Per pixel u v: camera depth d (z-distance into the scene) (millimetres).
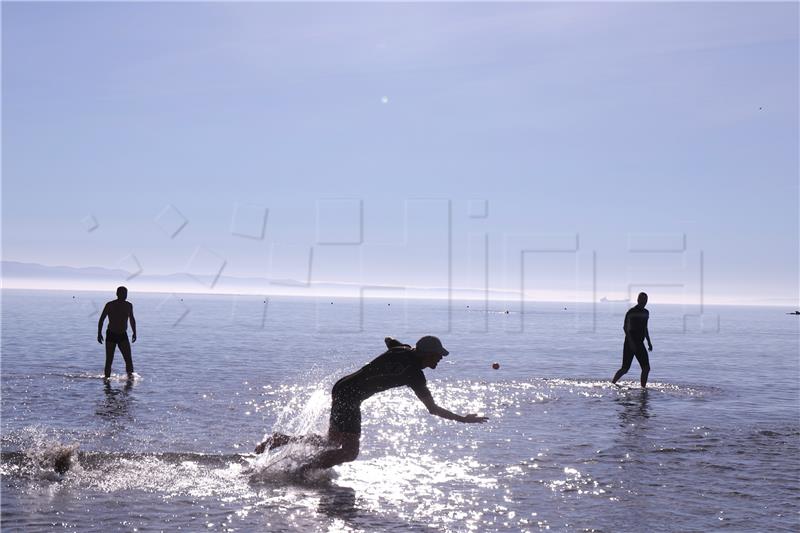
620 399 12672
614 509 6164
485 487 6762
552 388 13938
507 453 8180
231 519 5656
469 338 32281
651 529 5668
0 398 11102
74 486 6375
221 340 26281
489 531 5555
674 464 7789
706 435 9383
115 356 18578
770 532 5633
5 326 31719
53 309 57906
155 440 8406
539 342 29906
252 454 7719
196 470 7051
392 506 6121
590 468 7562
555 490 6715
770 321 76938
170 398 11633
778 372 18531
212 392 12445
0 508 5691
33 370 14891
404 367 7164
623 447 8594
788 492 6758
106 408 10484
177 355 19516
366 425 9586
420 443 8609
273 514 5812
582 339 32812
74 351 19797
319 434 7324
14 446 7789
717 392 13977
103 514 5660
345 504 6141
